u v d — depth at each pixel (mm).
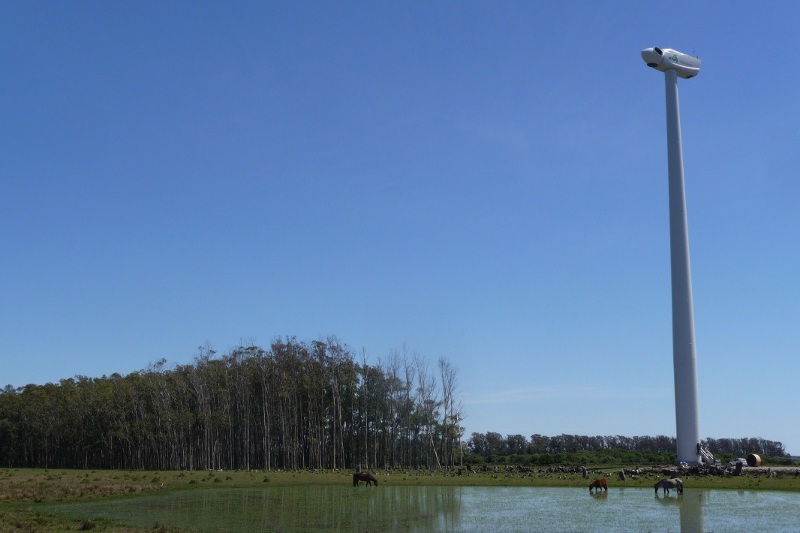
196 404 147875
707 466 92375
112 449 154875
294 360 151750
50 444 168000
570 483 85812
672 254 101688
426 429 152500
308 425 149625
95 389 160500
